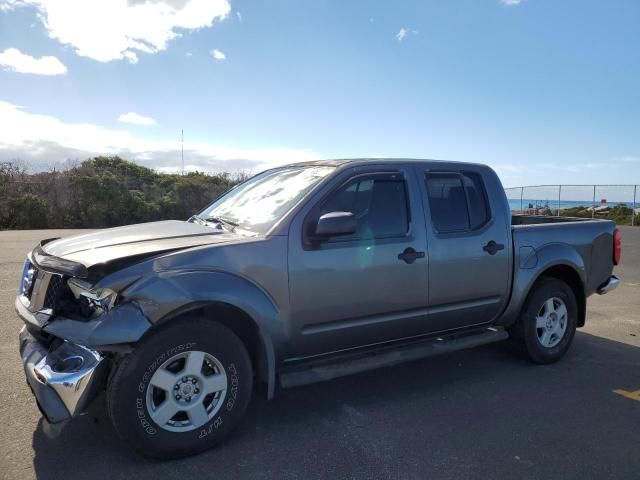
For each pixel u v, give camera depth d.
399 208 4.25
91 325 3.01
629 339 6.17
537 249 5.01
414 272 4.19
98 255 3.21
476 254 4.57
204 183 28.70
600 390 4.52
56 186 23.81
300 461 3.25
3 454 3.24
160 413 3.14
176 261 3.24
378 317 4.07
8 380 4.39
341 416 3.92
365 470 3.16
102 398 4.05
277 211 3.83
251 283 3.46
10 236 16.05
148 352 3.07
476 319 4.75
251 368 3.49
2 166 23.44
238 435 3.59
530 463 3.27
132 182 27.77
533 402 4.23
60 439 3.44
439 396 4.33
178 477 3.05
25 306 3.46
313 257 3.70
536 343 5.07
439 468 3.19
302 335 3.72
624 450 3.45
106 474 3.06
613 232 5.75
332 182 3.93
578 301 5.50
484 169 4.88
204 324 3.25
